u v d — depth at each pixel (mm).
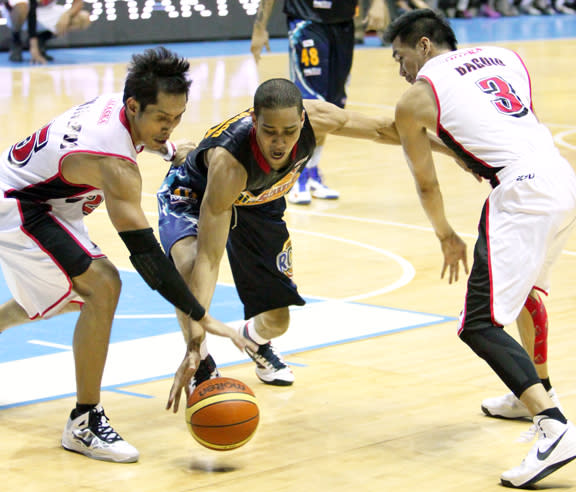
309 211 11609
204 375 5691
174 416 5719
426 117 5289
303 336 7230
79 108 5176
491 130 5145
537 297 5406
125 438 5391
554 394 5492
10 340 7121
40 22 25750
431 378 6320
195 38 31516
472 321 4953
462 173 13828
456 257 5754
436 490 4617
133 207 4875
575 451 4562
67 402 5930
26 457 5117
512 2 38938
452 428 5465
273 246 6086
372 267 9203
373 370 6496
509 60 5496
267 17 12266
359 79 23094
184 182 6105
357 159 14820
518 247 4945
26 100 19016
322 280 8766
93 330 5074
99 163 4895
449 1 36906
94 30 29984
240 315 7754
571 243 10078
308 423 5578
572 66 24703
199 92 20484
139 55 4805
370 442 5270
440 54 5664
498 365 4820
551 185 5008
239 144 5121
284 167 5371
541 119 17594
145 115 4809
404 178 13469
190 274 5688
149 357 6746
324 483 4719
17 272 5266
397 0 28438
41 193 5191
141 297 8289
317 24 11492
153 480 4797
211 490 4652
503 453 5098
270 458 5062
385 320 7590
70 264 5074
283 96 4812
